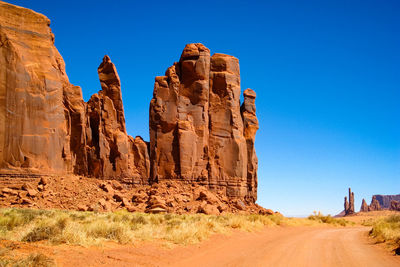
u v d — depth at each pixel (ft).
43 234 39.86
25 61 117.91
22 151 112.88
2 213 73.77
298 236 77.51
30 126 115.55
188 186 136.26
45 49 124.26
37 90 118.62
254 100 161.79
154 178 138.41
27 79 116.98
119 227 47.50
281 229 99.91
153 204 117.70
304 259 43.27
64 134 125.80
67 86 131.85
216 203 129.90
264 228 93.04
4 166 109.70
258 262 39.58
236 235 67.77
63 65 132.67
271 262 40.01
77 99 132.26
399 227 81.10
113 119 138.10
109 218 73.56
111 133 136.36
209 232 62.54
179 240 50.55
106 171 133.18
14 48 116.16
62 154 124.57
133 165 139.33
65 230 41.34
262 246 54.90
